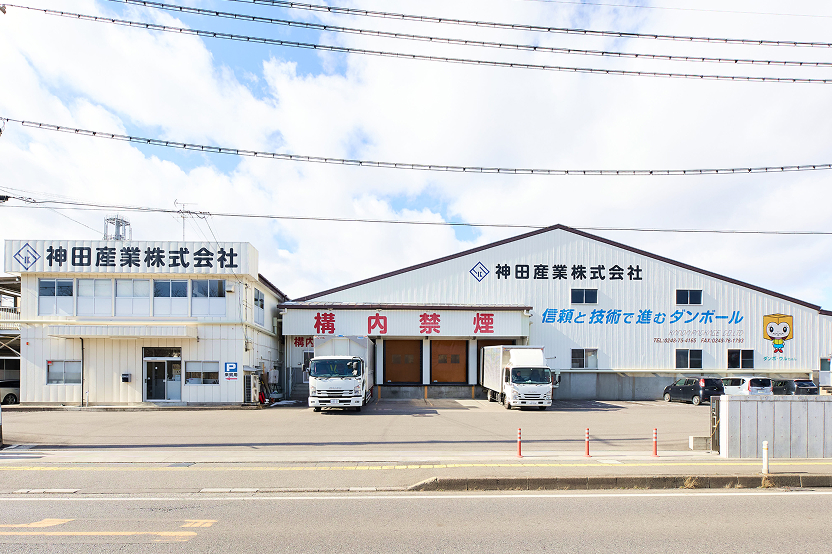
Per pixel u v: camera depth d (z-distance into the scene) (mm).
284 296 34406
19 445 13367
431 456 11695
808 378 31594
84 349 23656
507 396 23844
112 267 23906
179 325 23344
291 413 21297
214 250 24297
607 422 18734
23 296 23703
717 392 26875
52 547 5996
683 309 31688
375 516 7238
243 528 6699
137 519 7086
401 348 30703
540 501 8070
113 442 13805
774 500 8219
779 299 32062
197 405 23547
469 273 31281
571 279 31547
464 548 5996
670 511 7559
